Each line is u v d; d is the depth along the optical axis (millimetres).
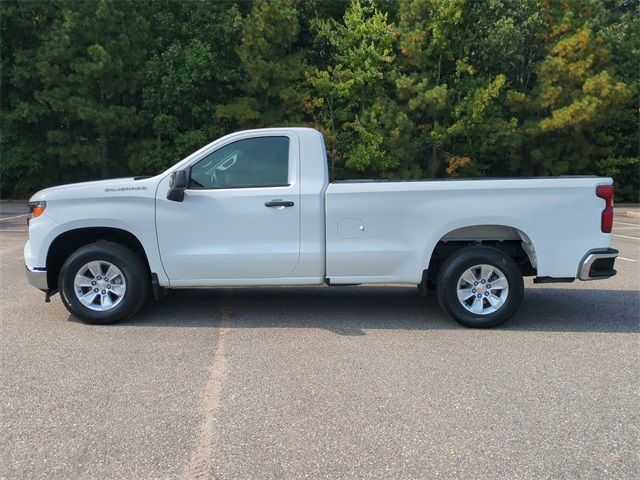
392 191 6230
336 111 24672
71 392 4543
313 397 4461
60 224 6250
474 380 4836
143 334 6035
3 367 5070
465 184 6234
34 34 24953
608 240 6297
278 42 23422
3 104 24875
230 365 5137
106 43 23109
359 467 3479
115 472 3420
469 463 3533
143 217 6230
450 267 6289
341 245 6273
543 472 3441
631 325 6531
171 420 4074
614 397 4516
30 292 7926
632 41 28109
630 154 28734
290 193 6230
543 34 25188
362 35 24297
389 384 4727
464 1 23266
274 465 3498
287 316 6789
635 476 3404
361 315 6867
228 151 6371
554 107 25172
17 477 3365
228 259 6246
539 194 6219
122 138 25297
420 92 23141
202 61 23078
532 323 6605
